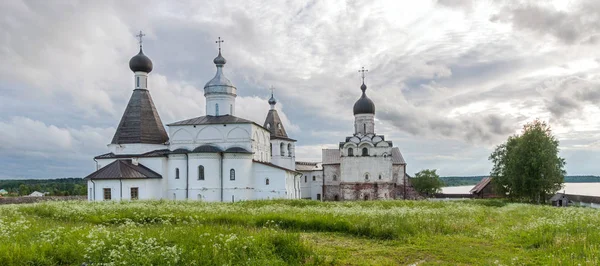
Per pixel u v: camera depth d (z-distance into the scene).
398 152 80.25
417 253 14.31
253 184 54.50
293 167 77.69
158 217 21.97
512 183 54.84
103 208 25.17
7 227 15.30
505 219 25.70
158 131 58.84
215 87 61.41
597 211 29.58
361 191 69.88
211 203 34.09
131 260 11.05
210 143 55.94
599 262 11.25
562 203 65.19
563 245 14.02
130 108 58.34
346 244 15.95
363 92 76.06
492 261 12.91
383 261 13.09
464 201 49.88
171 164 53.38
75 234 14.17
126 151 56.12
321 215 21.42
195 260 11.23
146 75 60.09
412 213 23.98
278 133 75.94
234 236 13.08
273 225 19.91
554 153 53.38
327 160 80.88
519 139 56.41
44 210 24.56
